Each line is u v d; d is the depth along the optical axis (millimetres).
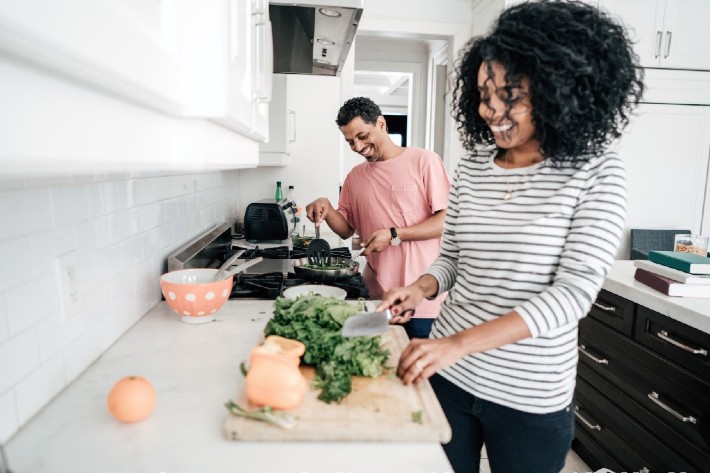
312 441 728
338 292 1421
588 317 1983
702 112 3125
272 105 2254
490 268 1008
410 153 1926
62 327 861
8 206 706
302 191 3250
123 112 428
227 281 1231
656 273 1690
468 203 1066
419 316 1842
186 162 605
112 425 757
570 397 1037
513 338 848
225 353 1036
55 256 836
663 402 1545
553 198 926
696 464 1417
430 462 688
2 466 410
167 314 1293
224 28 591
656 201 3207
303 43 1726
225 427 719
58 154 324
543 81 814
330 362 887
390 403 804
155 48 456
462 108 1071
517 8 892
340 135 3250
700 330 1396
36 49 275
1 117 270
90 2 326
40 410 793
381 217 1977
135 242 1217
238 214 3029
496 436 1050
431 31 3377
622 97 871
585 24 828
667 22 2998
